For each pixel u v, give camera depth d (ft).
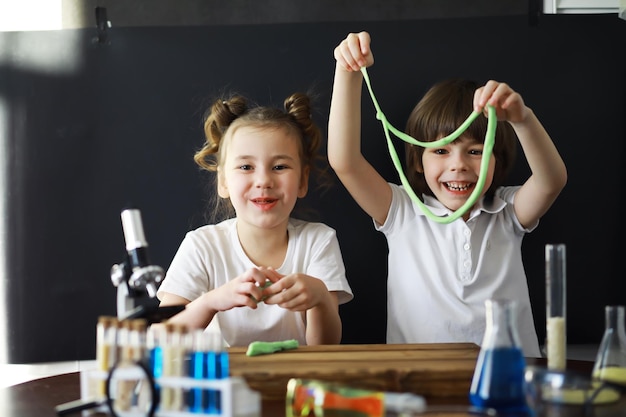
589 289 6.90
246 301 5.25
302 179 6.57
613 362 4.17
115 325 3.60
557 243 6.91
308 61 6.81
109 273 6.77
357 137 6.27
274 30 6.81
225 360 3.56
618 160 6.89
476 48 6.82
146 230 6.82
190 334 3.53
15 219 6.75
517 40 6.84
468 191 6.48
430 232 6.61
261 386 3.97
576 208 6.90
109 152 6.79
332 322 5.74
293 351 4.68
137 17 6.77
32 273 6.75
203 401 3.43
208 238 6.35
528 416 3.50
